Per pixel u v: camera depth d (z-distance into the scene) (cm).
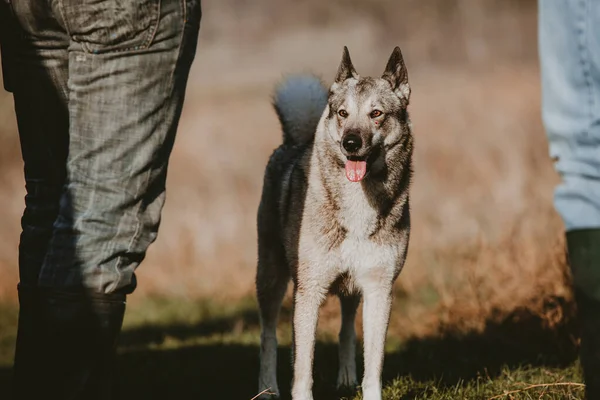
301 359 565
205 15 4700
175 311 1134
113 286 385
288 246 589
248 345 849
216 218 1526
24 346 396
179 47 394
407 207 584
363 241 558
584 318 338
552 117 348
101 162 385
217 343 864
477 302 858
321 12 4669
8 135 2122
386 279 566
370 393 549
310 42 4006
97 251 381
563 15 340
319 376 679
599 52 330
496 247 1009
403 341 826
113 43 380
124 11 377
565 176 344
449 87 2389
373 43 4016
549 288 789
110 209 385
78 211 383
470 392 588
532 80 2298
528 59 3375
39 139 441
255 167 1819
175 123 408
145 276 1324
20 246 441
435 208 1416
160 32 386
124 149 387
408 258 1176
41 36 422
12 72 438
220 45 4141
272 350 654
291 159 657
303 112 691
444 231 1293
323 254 563
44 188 441
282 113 704
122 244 388
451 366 704
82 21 379
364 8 4566
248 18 4659
